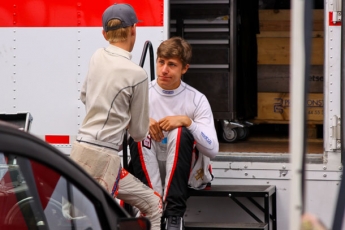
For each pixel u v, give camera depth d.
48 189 8.24
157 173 15.73
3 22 17.41
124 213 8.56
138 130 13.70
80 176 8.01
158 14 17.11
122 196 14.37
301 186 6.16
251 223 16.17
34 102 17.42
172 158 15.31
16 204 8.75
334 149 16.61
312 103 21.98
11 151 7.23
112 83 13.25
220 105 20.80
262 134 23.88
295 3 6.11
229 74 20.72
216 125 21.94
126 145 15.64
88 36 17.25
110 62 13.45
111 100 13.21
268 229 16.14
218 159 17.25
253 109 22.61
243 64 22.14
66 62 17.31
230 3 20.48
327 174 16.69
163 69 15.76
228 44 20.56
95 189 8.15
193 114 16.08
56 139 17.39
